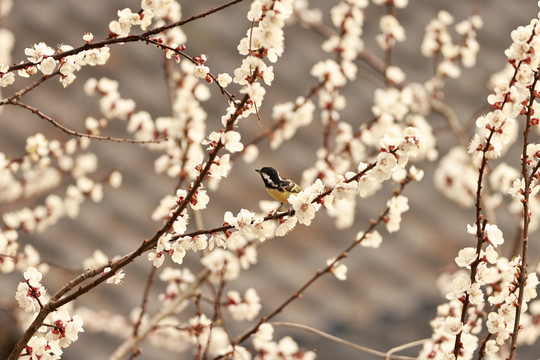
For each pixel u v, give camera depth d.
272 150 13.52
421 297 11.87
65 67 6.20
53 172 10.86
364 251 12.54
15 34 14.90
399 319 11.47
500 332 5.95
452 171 12.40
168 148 10.12
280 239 12.54
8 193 10.67
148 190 13.08
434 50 11.89
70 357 10.88
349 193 5.73
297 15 12.70
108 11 15.85
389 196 13.24
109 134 13.41
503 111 5.85
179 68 11.25
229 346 7.86
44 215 10.42
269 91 14.43
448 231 13.03
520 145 14.02
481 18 16.50
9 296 10.65
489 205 10.77
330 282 12.12
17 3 15.39
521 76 5.68
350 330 11.37
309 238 12.66
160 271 11.95
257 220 5.95
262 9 5.41
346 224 10.57
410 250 12.62
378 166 5.66
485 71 15.67
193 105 10.12
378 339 11.07
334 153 10.44
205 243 5.87
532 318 9.88
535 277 5.91
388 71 11.34
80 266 11.80
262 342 8.88
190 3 15.80
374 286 12.07
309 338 11.30
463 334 6.02
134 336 8.59
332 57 15.02
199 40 14.98
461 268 11.74
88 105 13.37
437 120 14.56
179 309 9.29
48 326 5.80
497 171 10.98
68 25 15.41
